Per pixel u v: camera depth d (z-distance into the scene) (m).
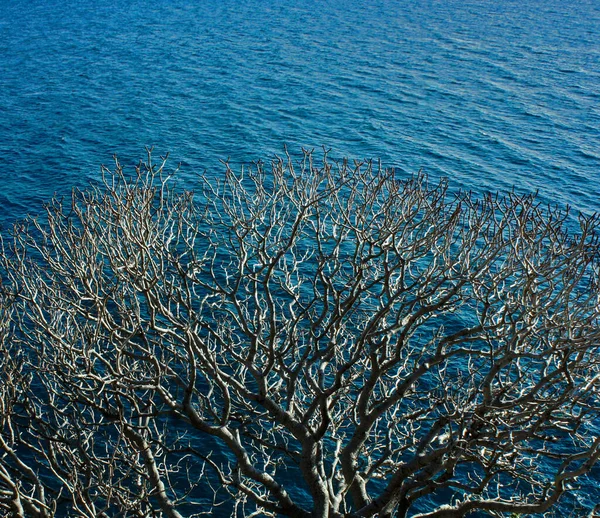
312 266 40.62
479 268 16.02
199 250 40.94
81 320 22.36
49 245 38.38
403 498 16.64
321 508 17.23
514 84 101.44
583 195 61.75
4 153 70.31
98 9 175.38
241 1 186.62
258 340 18.25
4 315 17.11
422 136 77.44
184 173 63.34
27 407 16.23
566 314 14.82
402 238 18.23
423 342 35.56
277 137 76.19
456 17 156.50
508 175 66.19
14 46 130.50
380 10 167.88
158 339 22.27
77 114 85.81
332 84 101.19
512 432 15.88
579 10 164.50
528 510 15.10
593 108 90.19
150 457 16.98
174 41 135.75
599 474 29.25
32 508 14.50
